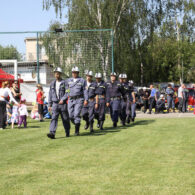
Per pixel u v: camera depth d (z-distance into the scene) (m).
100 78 11.77
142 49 31.86
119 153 7.02
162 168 5.66
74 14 28.62
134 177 5.11
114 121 12.59
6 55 19.62
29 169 5.68
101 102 11.75
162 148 7.58
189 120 14.98
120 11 28.67
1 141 9.05
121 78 13.24
